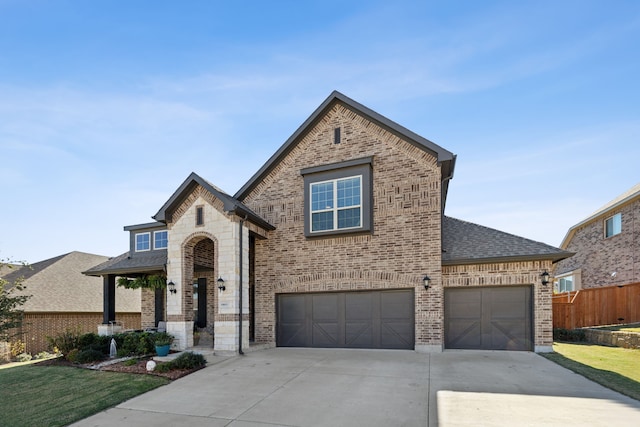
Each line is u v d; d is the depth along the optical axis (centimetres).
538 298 1206
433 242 1266
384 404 712
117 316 2552
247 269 1329
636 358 1096
